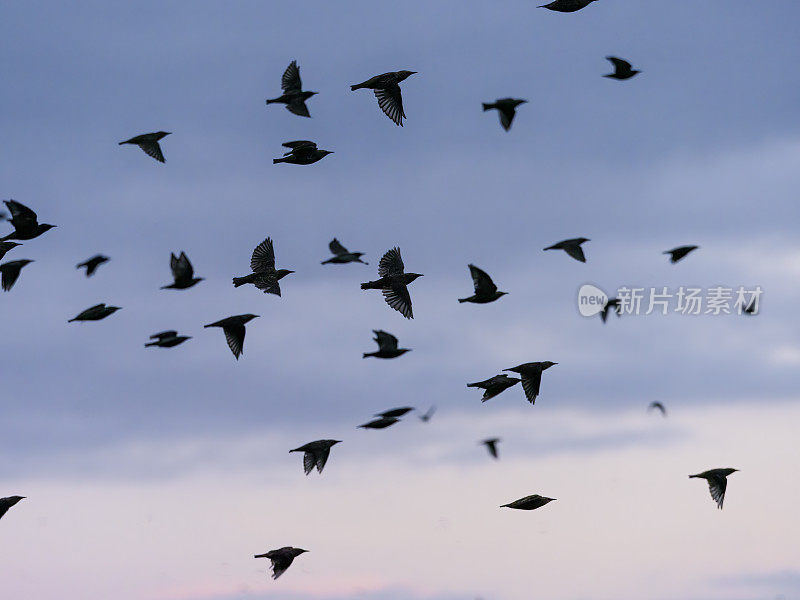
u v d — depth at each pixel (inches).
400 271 1509.6
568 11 1424.7
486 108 1393.9
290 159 1560.0
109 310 1408.7
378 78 1488.7
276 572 1347.2
